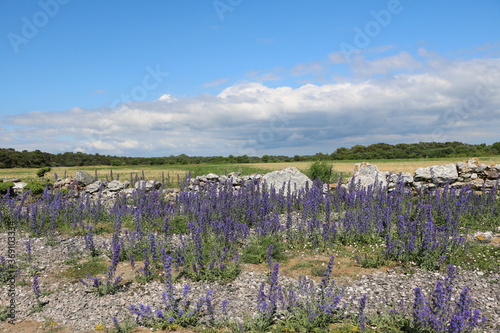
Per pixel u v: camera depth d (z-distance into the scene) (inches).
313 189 657.6
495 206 555.2
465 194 586.2
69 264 414.3
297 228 525.3
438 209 563.2
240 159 3206.2
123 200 709.3
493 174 729.6
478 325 256.1
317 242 468.4
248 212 566.6
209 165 2662.4
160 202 658.2
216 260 384.5
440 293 262.8
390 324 270.5
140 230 482.6
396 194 645.3
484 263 380.5
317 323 268.4
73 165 3905.0
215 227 471.5
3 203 642.8
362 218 494.3
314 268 384.8
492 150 2829.7
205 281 358.9
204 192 749.3
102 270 396.5
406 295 319.6
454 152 3056.1
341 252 440.1
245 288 341.1
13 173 2317.9
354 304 306.3
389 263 395.9
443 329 247.6
